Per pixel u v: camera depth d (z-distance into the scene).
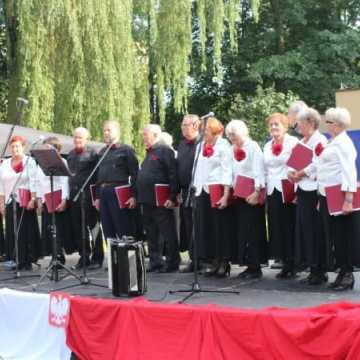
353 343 3.84
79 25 13.30
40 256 8.18
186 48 16.25
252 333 4.23
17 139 7.94
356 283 6.04
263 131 17.19
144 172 7.18
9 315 5.38
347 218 5.68
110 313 4.77
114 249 5.84
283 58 22.25
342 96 11.52
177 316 4.50
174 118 22.77
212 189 6.55
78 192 7.04
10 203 8.06
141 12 16.22
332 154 5.57
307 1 24.38
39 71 13.22
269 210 6.38
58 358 5.04
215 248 6.73
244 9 24.77
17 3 13.24
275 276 6.61
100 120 13.60
